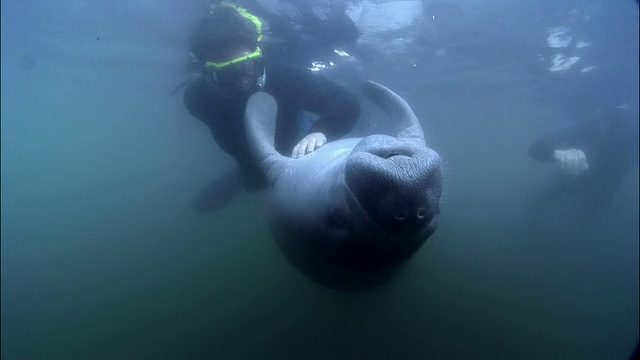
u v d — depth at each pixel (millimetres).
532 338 5469
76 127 43531
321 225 2686
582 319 6000
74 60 16828
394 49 10531
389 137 2289
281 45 6742
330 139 4992
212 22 4555
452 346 5273
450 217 8102
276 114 4641
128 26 10938
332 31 7785
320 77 5496
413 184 1954
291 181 3320
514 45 10906
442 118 21906
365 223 2178
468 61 12016
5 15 13516
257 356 5328
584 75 11070
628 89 9188
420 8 8766
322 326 5832
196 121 11961
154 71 14719
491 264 7363
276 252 5535
